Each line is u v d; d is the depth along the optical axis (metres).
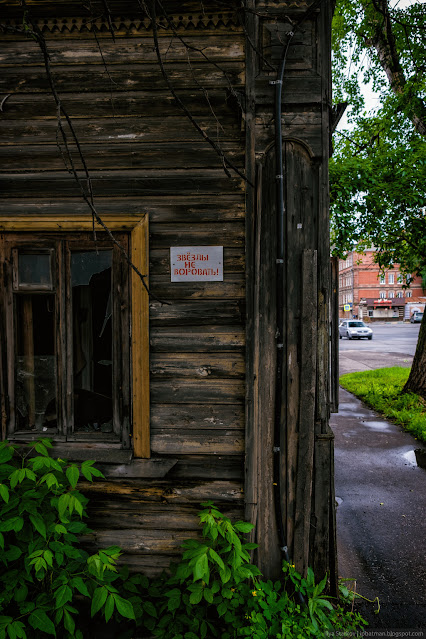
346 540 3.17
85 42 2.43
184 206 2.43
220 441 2.44
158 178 2.44
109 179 2.46
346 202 5.38
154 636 2.15
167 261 2.45
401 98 6.55
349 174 5.33
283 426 2.40
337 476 4.43
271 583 2.32
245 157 2.37
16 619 1.76
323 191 2.34
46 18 2.42
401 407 7.02
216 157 2.41
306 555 2.38
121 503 2.50
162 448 2.46
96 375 2.58
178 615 2.15
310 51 2.33
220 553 2.06
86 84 2.45
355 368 12.51
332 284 2.66
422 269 7.19
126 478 2.48
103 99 2.45
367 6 6.54
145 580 2.38
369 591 2.57
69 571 1.95
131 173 2.45
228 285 2.42
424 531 3.29
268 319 2.38
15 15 2.41
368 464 4.77
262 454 2.40
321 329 2.38
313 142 2.34
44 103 2.47
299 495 2.38
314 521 2.42
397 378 9.35
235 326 2.42
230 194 2.41
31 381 2.62
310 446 2.36
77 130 2.47
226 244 2.42
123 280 2.49
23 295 2.59
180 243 2.43
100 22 2.40
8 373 2.55
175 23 2.38
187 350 2.44
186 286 2.44
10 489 1.94
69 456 2.46
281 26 2.33
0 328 2.53
